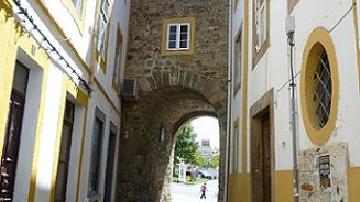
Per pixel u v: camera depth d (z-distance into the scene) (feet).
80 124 23.97
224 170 38.40
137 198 39.52
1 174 14.90
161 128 49.65
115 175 37.78
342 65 12.46
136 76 40.93
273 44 21.11
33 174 16.43
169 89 41.98
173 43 41.52
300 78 16.26
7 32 13.05
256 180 25.32
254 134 26.08
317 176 14.15
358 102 11.32
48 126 18.01
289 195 17.34
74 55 21.48
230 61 38.24
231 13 39.22
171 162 57.21
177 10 42.24
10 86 13.65
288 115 17.78
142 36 41.91
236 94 34.37
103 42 29.76
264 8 24.32
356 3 11.59
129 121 39.91
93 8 25.40
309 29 15.47
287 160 17.85
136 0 42.91
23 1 13.98
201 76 40.40
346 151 11.98
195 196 91.40
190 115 57.00
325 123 14.43
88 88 24.82
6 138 15.24
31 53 15.31
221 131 39.11
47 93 17.54
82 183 24.93
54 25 17.52
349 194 11.73
